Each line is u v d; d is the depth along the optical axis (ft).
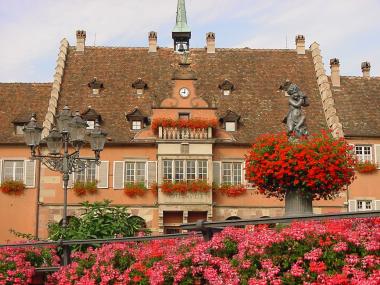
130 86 142.92
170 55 151.53
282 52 152.56
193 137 128.47
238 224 28.84
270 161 56.44
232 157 130.72
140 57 150.30
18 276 36.40
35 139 70.03
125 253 33.78
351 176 58.90
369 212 25.25
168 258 30.42
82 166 70.59
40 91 143.95
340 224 28.02
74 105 137.49
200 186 125.59
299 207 57.47
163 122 127.95
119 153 130.31
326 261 26.55
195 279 29.58
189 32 152.46
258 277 27.17
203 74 146.10
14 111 138.21
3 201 128.36
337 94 143.54
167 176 127.65
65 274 34.91
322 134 57.93
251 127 134.62
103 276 32.99
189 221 127.34
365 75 151.94
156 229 126.72
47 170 128.88
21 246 37.14
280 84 144.56
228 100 140.05
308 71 147.84
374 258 25.79
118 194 128.57
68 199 127.95
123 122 134.92
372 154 131.85
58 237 58.90
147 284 31.42
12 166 130.11
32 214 128.26
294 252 27.20
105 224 56.18
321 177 55.36
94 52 150.51
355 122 135.74
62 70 143.64
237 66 148.46
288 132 60.49
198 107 131.13
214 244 29.27
